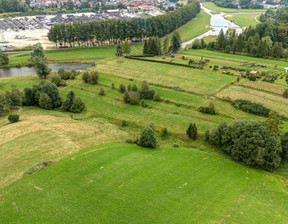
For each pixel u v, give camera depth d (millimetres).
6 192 41969
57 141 61250
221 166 52938
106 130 70375
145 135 60781
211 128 65750
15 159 53000
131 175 47344
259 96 90000
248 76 107750
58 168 48906
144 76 114500
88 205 39312
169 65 129625
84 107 85062
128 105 87750
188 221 37000
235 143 55344
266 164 52344
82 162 51375
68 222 36125
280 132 63469
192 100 89438
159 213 38281
